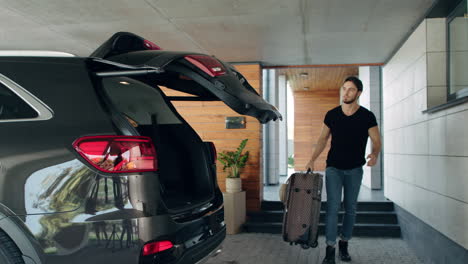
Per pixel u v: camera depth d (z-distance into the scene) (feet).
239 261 13.33
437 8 12.78
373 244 15.98
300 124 53.93
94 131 5.69
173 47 18.12
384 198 21.71
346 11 13.50
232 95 6.70
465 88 11.65
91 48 18.06
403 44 16.87
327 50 18.52
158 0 12.48
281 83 43.11
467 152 9.77
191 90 9.07
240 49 18.42
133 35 7.24
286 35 16.20
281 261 13.38
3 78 6.18
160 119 8.61
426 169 13.44
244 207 19.42
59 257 5.36
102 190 5.49
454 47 12.91
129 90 7.93
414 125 15.10
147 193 5.67
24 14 13.66
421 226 14.07
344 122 12.21
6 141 5.69
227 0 12.54
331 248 12.25
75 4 12.81
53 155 5.58
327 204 12.44
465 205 9.85
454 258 10.63
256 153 20.72
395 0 12.53
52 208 5.42
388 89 20.22
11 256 5.58
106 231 5.41
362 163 12.25
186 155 8.45
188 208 6.68
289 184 11.76
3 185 5.50
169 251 5.74
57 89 6.06
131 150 5.68
